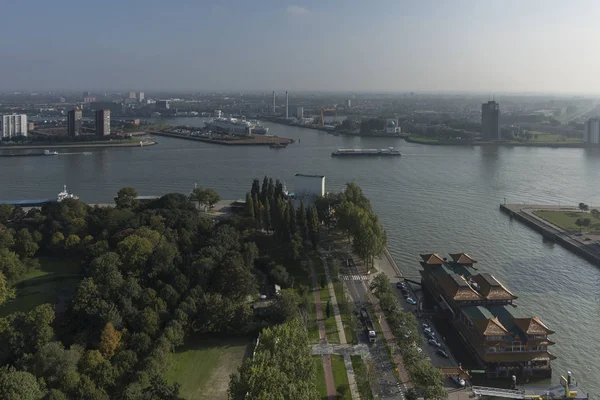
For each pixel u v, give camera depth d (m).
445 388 157.12
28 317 168.00
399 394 152.25
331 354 173.50
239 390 130.12
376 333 188.75
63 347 163.88
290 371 138.50
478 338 174.00
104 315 176.62
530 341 168.12
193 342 183.50
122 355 158.62
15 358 160.75
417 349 169.62
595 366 175.75
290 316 186.88
